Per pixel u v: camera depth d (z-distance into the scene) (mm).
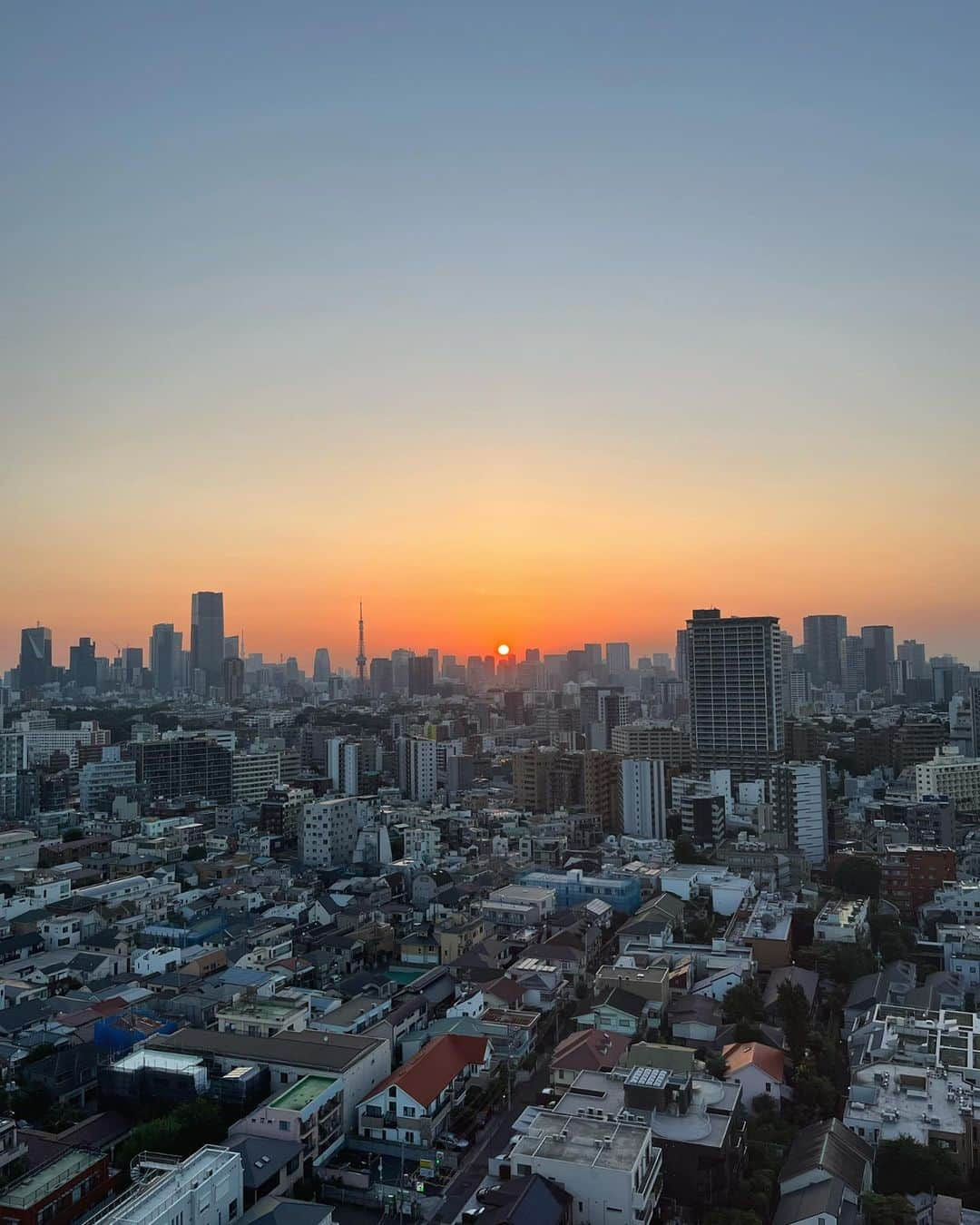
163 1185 78562
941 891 189375
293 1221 77875
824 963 151125
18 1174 87125
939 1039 114625
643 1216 80500
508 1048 117375
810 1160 88375
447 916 176500
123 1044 115688
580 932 164125
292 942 169500
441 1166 95438
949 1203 82562
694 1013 127750
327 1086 99125
